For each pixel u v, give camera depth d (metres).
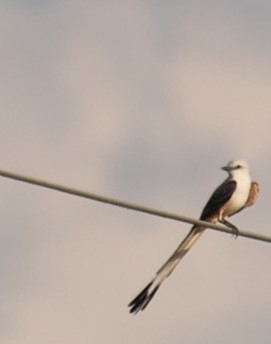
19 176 11.84
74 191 12.30
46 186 12.09
